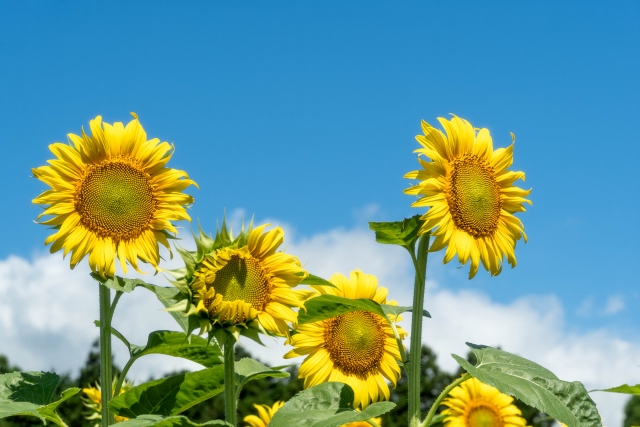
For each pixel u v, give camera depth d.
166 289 1.86
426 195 1.73
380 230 1.72
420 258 1.74
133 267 1.85
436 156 1.75
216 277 1.67
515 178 1.84
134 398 1.81
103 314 1.85
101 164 1.87
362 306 1.75
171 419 1.59
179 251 1.66
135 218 1.87
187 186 1.91
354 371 1.94
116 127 1.89
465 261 1.74
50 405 1.76
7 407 1.74
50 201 1.84
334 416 1.66
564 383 1.70
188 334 1.63
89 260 1.84
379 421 2.18
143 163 1.89
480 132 1.84
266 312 1.68
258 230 1.69
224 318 1.65
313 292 1.72
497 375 1.69
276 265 1.69
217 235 1.67
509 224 1.82
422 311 1.74
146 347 1.88
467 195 1.76
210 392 1.83
